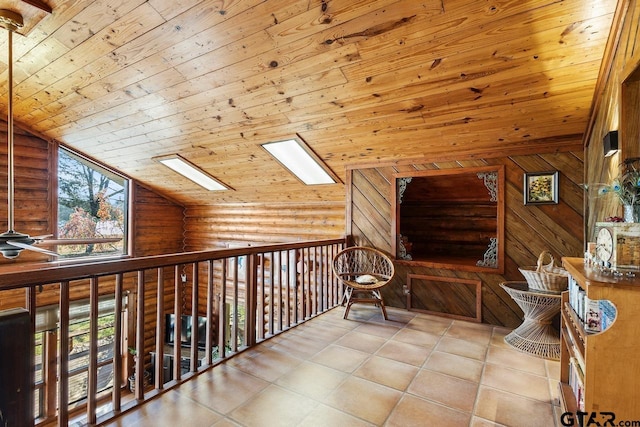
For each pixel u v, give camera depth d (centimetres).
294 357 258
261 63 254
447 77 241
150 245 652
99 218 597
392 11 194
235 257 265
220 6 204
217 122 359
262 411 187
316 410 188
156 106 343
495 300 340
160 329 207
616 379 125
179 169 527
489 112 276
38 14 227
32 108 402
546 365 246
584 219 291
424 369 239
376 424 176
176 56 258
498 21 190
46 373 473
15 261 459
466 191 456
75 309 523
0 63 300
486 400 200
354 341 292
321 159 412
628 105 166
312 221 548
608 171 205
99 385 555
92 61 282
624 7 163
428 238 503
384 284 356
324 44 226
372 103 286
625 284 122
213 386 213
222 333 253
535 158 318
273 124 346
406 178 394
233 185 551
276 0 196
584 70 216
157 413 184
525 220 323
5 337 105
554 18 183
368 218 415
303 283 355
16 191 457
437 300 371
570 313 182
